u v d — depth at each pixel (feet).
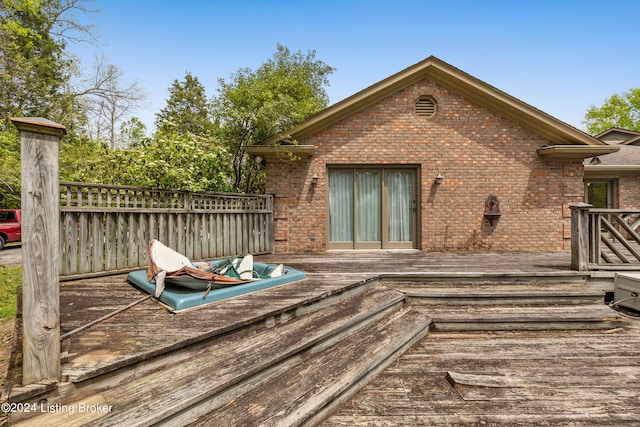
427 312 13.88
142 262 16.43
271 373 8.46
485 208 26.05
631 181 35.24
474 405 8.42
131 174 22.66
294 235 25.84
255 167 32.40
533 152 26.22
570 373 9.96
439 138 26.09
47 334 6.04
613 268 16.16
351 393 8.77
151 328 8.66
